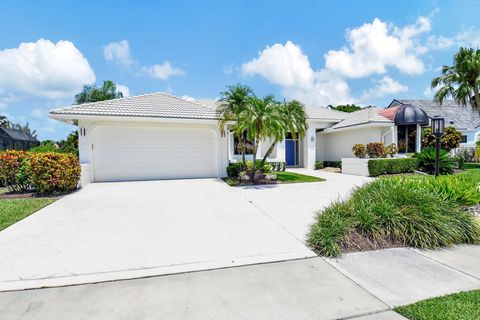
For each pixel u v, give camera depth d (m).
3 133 35.62
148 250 5.03
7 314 3.10
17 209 8.23
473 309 3.10
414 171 17.25
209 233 6.03
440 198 6.41
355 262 4.51
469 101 23.52
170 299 3.40
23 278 3.95
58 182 10.65
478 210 6.89
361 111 24.45
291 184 13.61
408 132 20.05
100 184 13.49
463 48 21.78
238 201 9.54
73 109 13.66
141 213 7.82
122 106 14.81
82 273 4.11
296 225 6.65
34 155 10.84
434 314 3.02
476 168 19.88
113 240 5.57
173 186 12.89
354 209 5.95
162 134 15.30
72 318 3.02
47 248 5.13
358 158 17.94
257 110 12.97
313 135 22.42
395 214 5.55
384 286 3.70
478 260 4.59
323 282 3.83
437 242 5.17
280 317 3.02
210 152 16.08
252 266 4.37
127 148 14.83
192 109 15.77
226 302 3.33
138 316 3.05
